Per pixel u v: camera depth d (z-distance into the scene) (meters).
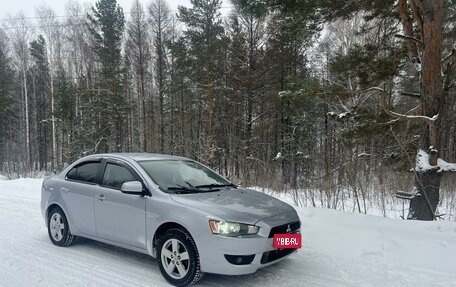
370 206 10.11
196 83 30.25
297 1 8.21
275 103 26.69
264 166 13.55
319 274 5.14
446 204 10.03
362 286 4.74
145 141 27.00
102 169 6.06
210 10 32.16
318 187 10.19
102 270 5.32
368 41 11.76
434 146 7.81
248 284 4.83
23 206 9.95
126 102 36.66
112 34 38.25
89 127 34.25
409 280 4.90
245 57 27.12
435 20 7.70
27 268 5.40
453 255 5.52
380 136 10.09
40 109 47.72
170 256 4.88
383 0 8.86
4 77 44.03
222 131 27.38
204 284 4.82
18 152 45.66
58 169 33.56
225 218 4.55
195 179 5.91
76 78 41.62
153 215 5.09
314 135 25.64
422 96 8.09
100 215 5.79
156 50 39.66
